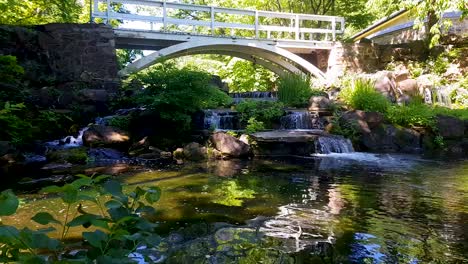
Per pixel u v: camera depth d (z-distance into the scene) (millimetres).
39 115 8547
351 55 15156
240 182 5383
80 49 10891
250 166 6820
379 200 4367
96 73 11008
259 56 15477
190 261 2529
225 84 14094
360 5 19672
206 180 5516
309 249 2832
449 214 3807
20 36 10070
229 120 9641
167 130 8727
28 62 10102
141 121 8734
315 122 9750
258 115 9641
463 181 5480
